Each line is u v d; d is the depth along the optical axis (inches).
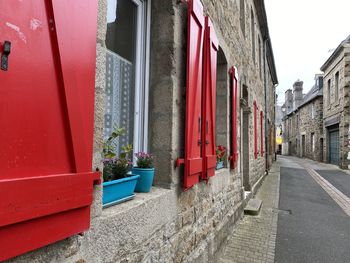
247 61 334.6
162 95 116.5
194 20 128.6
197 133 132.5
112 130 107.4
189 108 121.1
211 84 152.3
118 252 75.5
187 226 127.0
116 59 111.3
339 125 886.4
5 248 45.4
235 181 242.7
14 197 45.4
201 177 139.9
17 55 46.0
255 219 273.3
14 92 45.8
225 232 199.3
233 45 243.8
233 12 245.6
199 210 143.3
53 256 55.9
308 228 261.7
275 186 494.0
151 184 106.2
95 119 67.4
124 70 114.8
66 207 55.0
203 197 150.0
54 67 52.8
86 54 60.6
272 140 991.6
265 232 236.1
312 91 1312.7
